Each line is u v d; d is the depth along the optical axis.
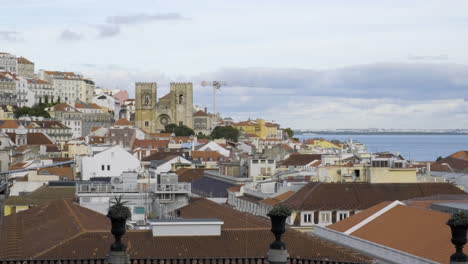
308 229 111.31
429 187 123.81
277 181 141.50
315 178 139.62
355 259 69.25
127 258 42.53
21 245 72.75
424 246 70.38
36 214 89.50
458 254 41.16
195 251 69.31
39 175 176.12
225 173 182.00
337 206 114.62
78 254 66.50
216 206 103.88
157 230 71.69
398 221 81.12
